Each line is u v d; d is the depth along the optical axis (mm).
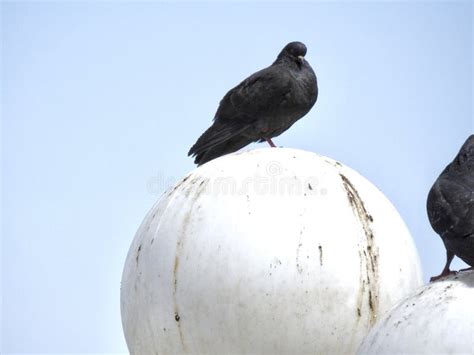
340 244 13789
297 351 13578
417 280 14625
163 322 14109
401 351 11094
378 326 11711
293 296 13484
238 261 13602
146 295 14336
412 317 11281
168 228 14359
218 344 13727
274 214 13836
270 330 13508
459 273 12047
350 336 13680
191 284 13789
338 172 14672
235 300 13547
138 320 14570
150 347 14477
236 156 14961
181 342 13992
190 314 13812
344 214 14070
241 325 13555
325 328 13578
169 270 14039
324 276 13602
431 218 12719
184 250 13984
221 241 13773
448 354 10727
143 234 14852
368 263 13906
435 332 10938
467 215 12227
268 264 13531
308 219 13836
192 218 14172
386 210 14656
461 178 12688
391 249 14234
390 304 13953
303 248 13633
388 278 14016
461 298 11141
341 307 13625
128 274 14930
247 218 13828
